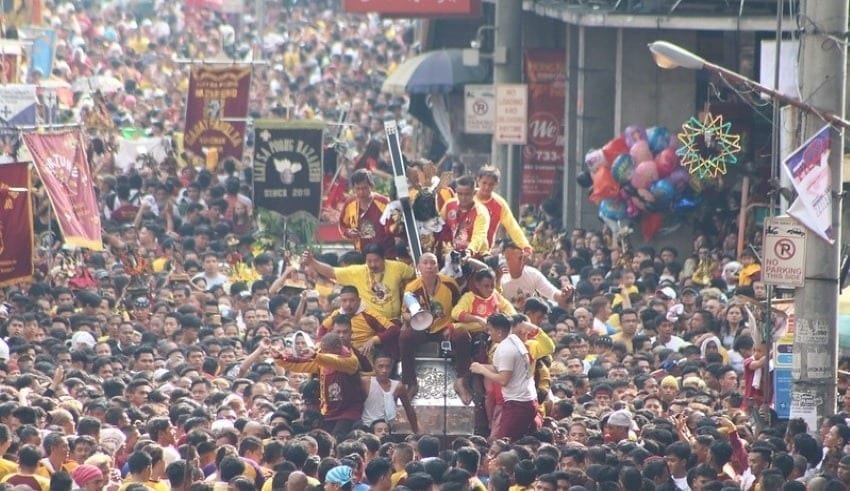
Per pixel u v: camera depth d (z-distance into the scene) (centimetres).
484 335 3991
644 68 6788
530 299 4112
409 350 3962
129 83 10188
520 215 7225
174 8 13162
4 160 5709
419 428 3966
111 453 3516
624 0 6694
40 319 4856
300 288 5419
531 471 3347
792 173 3859
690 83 6775
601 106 7119
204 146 7762
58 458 3369
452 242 4056
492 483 3303
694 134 5891
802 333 3922
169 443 3612
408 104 9744
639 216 6375
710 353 4584
